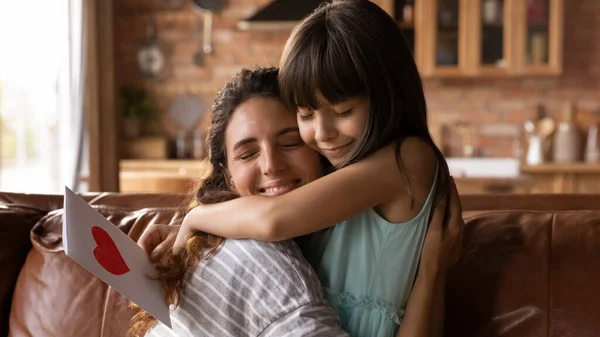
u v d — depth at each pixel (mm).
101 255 1018
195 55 5395
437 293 1167
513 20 4844
